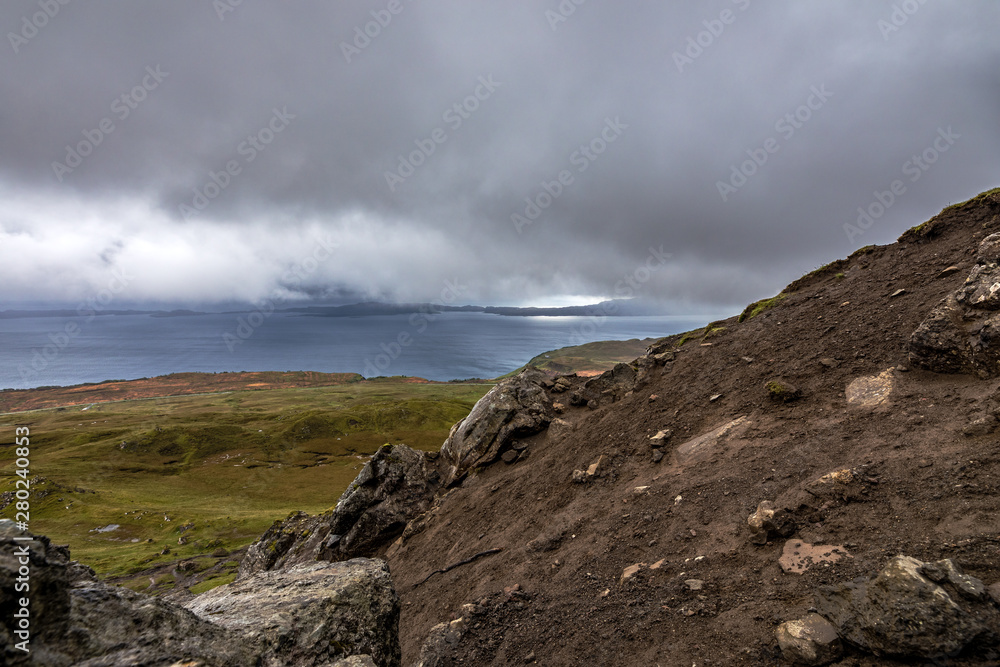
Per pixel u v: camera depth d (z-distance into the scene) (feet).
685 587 25.43
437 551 54.95
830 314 53.06
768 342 55.67
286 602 19.12
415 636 37.83
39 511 257.55
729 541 28.07
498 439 74.33
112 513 257.34
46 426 474.49
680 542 30.91
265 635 16.35
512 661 28.02
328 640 17.70
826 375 42.75
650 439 50.06
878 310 47.29
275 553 83.97
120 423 481.05
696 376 58.65
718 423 45.80
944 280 44.52
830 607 18.44
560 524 43.57
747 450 38.19
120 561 193.06
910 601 15.51
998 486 21.02
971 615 14.58
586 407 80.28
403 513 71.05
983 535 18.75
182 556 199.62
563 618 29.50
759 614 20.80
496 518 54.60
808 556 23.26
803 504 26.71
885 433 30.48
